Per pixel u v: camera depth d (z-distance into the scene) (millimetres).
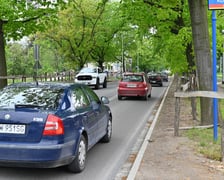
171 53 21312
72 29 45625
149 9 19797
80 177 6449
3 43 20031
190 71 20672
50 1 19891
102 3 21172
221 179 6066
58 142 5969
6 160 5957
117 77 71812
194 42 10383
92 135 7598
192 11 10266
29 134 5961
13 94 6848
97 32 47219
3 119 6051
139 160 7293
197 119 12695
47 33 44844
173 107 17375
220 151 7785
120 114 15812
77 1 44094
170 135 9812
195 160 7258
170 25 20844
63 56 54281
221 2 8375
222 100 19891
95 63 66062
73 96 7070
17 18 19625
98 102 8648
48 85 7152
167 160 7285
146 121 13688
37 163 5902
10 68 57562
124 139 10055
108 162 7535
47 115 6031
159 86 43031
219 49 19688
